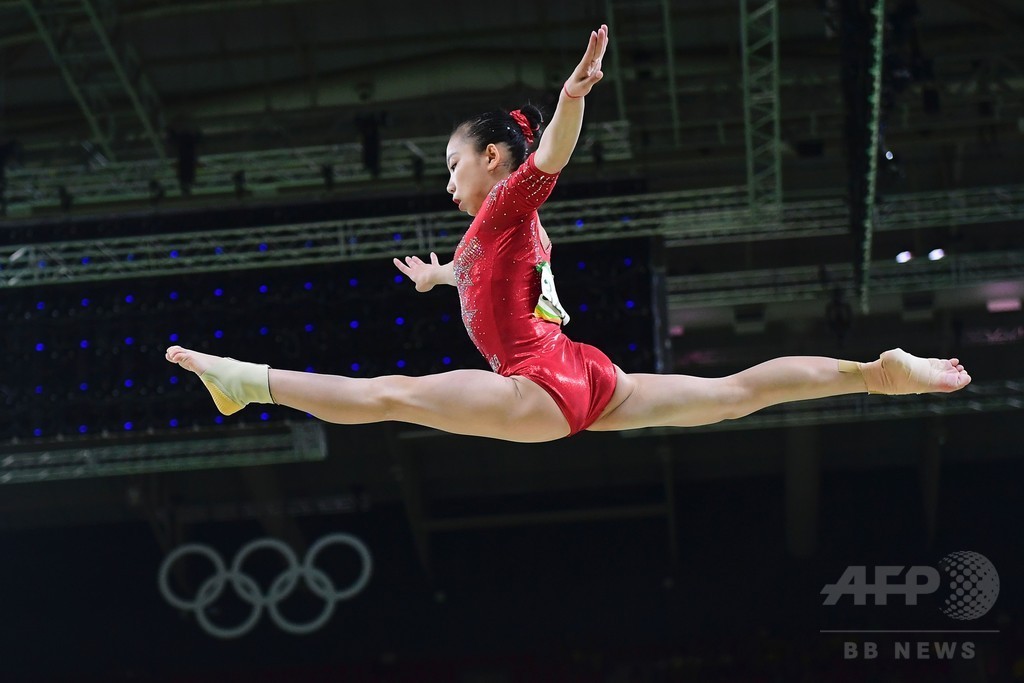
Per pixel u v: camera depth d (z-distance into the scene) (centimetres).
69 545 2302
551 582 2248
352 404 437
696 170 1698
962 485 2231
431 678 2180
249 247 1603
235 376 439
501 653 2198
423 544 2244
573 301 1548
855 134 1320
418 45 1602
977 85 1589
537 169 437
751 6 1512
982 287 1883
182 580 2241
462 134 486
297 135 1625
